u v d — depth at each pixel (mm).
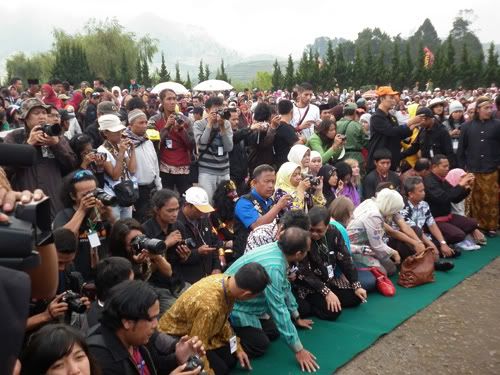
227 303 3268
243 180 6969
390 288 4996
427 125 7020
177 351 2789
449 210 6484
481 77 40906
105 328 2436
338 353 3822
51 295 1721
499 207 7062
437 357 3822
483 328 4297
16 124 8477
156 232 4098
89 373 2018
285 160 6602
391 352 3893
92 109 9281
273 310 3600
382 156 6348
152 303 2402
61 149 4441
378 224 5188
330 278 4527
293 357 3791
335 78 42375
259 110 6715
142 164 5527
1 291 959
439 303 4832
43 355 1925
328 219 4375
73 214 3736
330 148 6625
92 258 3805
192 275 4312
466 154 7246
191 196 4379
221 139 6348
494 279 5465
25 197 1299
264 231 4328
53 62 46219
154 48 50906
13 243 1111
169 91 6668
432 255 5340
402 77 41281
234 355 3568
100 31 47500
